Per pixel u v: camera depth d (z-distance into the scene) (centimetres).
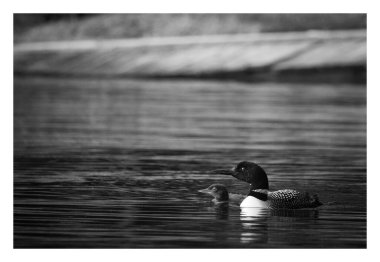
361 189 1764
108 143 2594
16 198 1619
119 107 3806
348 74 4944
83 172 1981
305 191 1705
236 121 3300
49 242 1251
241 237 1281
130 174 1952
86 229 1334
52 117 3388
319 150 2462
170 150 2434
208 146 2539
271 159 2248
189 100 4134
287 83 5094
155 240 1259
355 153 2402
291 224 1388
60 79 5369
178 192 1705
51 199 1608
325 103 4012
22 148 2452
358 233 1328
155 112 3609
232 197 1648
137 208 1516
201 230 1328
